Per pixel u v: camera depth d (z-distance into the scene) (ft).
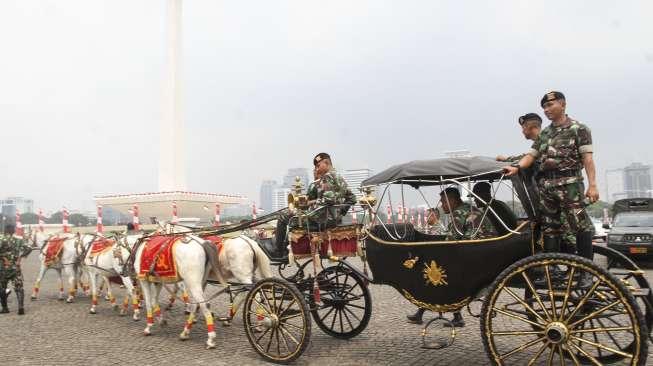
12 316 34.50
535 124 23.49
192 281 25.72
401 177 20.66
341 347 24.50
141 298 37.73
